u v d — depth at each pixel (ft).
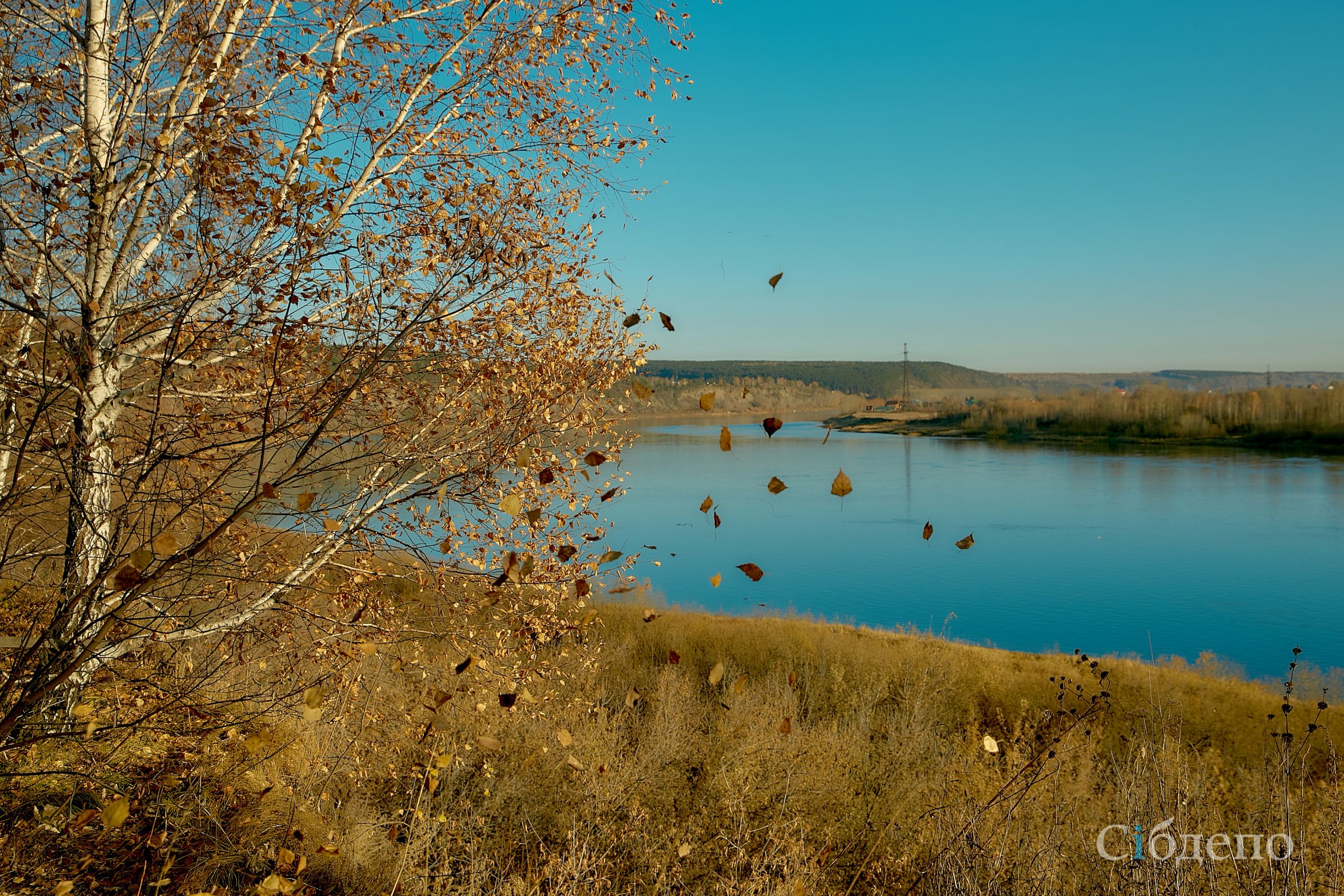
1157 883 14.16
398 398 16.17
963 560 129.49
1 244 12.15
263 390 14.38
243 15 16.31
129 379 16.37
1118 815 17.06
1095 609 98.63
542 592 17.83
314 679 16.63
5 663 12.93
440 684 20.77
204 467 13.21
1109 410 376.68
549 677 21.33
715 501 198.29
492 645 18.34
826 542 149.28
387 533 16.74
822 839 21.29
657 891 17.72
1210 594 104.94
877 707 41.29
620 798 20.95
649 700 33.27
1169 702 39.73
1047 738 19.40
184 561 11.12
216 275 12.34
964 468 264.31
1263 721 38.88
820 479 240.73
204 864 13.61
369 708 19.51
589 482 18.22
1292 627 89.30
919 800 23.50
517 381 16.72
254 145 13.56
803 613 93.81
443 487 16.72
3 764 13.62
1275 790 18.60
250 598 15.49
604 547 30.25
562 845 19.07
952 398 646.33
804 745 26.58
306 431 13.24
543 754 21.06
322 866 15.56
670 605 74.38
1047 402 429.79
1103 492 201.57
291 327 12.30
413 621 19.11
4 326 13.17
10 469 13.97
